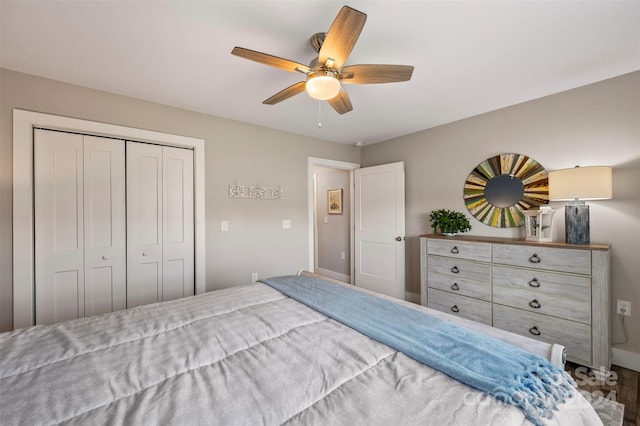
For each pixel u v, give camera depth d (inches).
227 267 119.8
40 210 84.3
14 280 79.4
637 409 65.4
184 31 62.9
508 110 107.6
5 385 33.1
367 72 61.2
